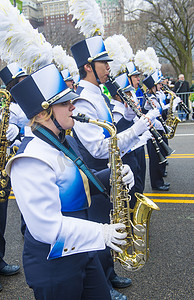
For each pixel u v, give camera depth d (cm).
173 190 476
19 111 318
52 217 131
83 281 153
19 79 290
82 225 138
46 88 139
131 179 183
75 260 142
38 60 154
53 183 136
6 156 273
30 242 146
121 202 182
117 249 146
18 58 155
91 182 167
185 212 393
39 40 157
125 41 374
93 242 139
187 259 290
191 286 253
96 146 215
